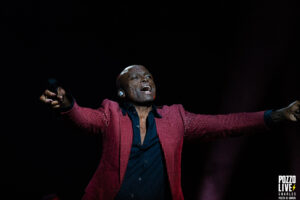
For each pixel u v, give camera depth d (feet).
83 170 30.89
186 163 30.76
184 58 30.96
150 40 31.32
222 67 29.27
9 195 29.40
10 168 29.73
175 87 31.09
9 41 29.60
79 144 31.24
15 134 30.04
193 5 29.35
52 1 29.50
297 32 24.61
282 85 25.08
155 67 31.55
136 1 29.81
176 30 30.78
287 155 24.77
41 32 30.09
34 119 30.37
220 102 28.99
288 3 25.05
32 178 30.04
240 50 28.09
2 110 29.81
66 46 30.68
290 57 24.82
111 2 29.84
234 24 28.43
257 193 26.18
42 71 30.32
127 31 31.14
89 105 30.89
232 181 27.96
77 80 30.78
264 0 26.35
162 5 29.86
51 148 30.71
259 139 26.78
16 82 29.99
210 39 29.86
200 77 30.35
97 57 31.22
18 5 29.09
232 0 27.99
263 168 26.22
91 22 30.63
